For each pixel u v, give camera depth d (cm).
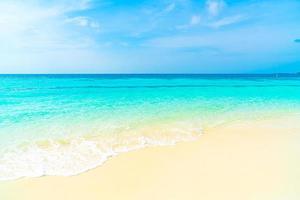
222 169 510
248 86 3128
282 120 1013
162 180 463
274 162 545
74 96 1861
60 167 519
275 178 462
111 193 418
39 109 1216
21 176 475
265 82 4138
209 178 468
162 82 4278
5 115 1052
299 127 888
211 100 1655
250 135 781
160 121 973
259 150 630
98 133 787
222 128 873
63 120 969
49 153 599
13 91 2280
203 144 684
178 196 404
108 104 1429
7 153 593
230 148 649
